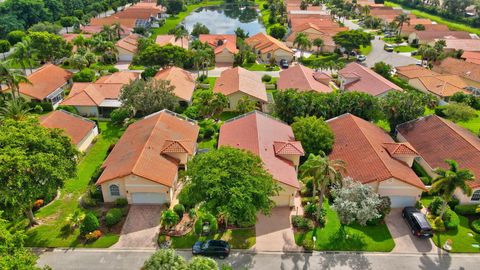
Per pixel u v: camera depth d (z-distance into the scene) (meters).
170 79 83.00
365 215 40.81
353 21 179.88
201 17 190.62
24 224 45.50
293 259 41.06
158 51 97.75
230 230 44.84
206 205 39.62
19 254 31.50
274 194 44.06
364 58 117.56
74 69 107.06
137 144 54.25
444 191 43.50
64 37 127.38
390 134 68.06
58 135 46.12
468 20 175.00
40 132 44.47
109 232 44.50
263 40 125.81
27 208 43.56
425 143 59.78
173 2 185.75
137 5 184.88
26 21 155.75
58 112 65.06
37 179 40.72
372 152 53.16
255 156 45.28
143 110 70.12
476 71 97.94
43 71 87.12
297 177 53.56
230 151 44.72
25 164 39.25
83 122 65.44
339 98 68.19
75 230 44.81
